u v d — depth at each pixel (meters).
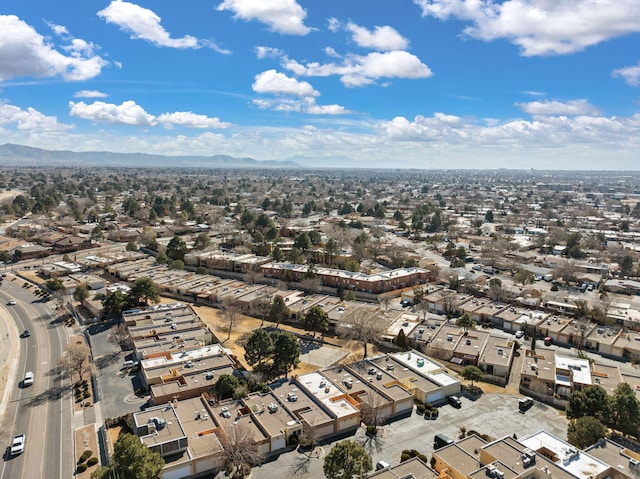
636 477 58.62
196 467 65.50
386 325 115.81
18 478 65.56
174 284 154.75
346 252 196.75
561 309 135.62
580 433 68.38
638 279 173.75
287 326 126.06
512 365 102.88
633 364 104.50
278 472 66.38
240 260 173.00
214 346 105.75
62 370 98.50
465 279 157.75
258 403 80.44
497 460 60.59
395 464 67.31
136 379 93.69
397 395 83.56
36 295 148.88
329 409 77.62
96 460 68.50
